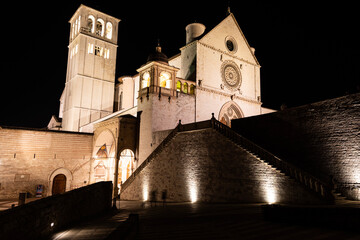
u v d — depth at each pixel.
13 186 30.83
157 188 27.91
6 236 7.19
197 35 40.03
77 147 36.16
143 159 31.77
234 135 21.02
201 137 23.97
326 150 18.83
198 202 22.61
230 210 14.91
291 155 20.88
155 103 31.81
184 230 9.80
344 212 9.10
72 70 52.84
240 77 41.50
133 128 33.28
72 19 57.03
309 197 15.15
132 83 51.78
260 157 18.62
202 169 23.33
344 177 17.59
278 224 10.27
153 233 9.39
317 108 19.73
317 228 9.38
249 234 8.77
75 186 35.03
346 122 17.97
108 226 11.48
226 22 41.31
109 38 56.47
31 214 8.73
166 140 28.05
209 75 37.66
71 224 12.41
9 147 31.12
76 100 49.53
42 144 33.41
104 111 52.53
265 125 23.11
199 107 35.75
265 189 17.86
